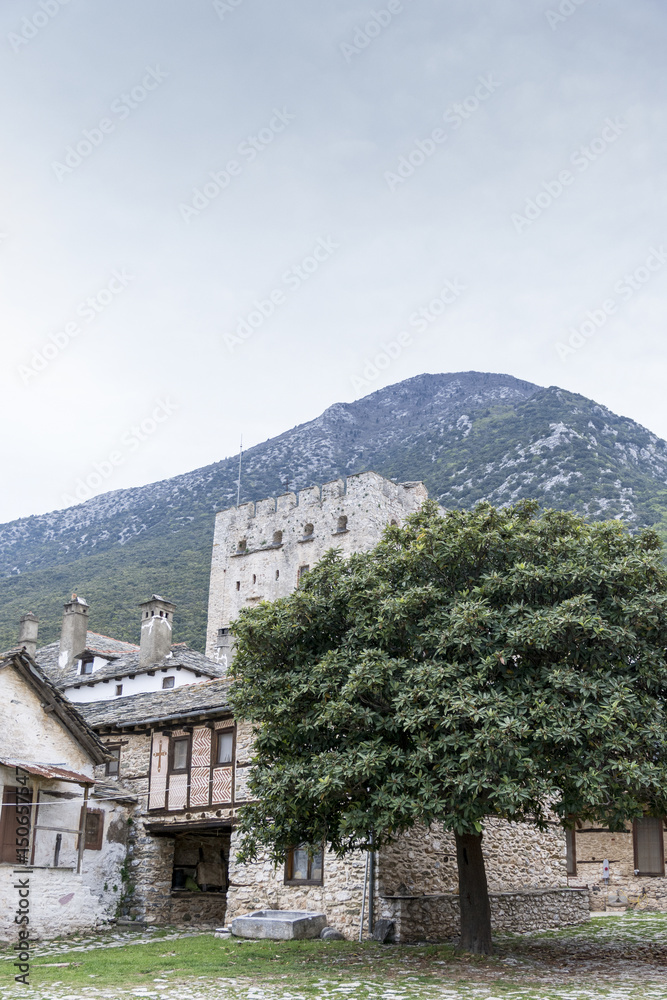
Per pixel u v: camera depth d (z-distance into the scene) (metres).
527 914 22.39
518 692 15.93
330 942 19.19
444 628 16.56
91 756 23.42
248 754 23.67
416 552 17.98
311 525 60.72
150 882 24.62
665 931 22.09
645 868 27.89
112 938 21.95
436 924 20.36
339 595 18.33
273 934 19.73
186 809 24.55
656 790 15.46
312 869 21.53
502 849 23.25
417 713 15.62
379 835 17.36
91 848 23.88
